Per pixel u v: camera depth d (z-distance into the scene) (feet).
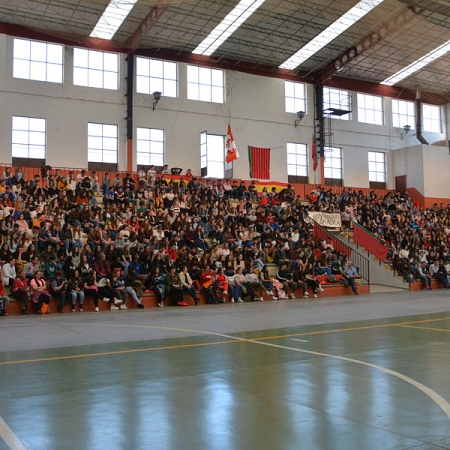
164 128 102.17
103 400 19.16
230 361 26.50
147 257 62.59
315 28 98.94
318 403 18.67
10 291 53.16
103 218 73.20
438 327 39.68
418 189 124.16
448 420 16.65
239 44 103.50
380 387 20.95
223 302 63.77
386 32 100.42
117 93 98.17
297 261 73.92
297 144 116.57
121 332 37.63
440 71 120.78
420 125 129.90
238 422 16.53
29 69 91.45
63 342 33.14
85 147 94.79
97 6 84.53
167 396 19.70
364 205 104.12
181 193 88.07
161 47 101.71
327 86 120.67
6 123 88.58
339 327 39.96
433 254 92.17
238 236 78.02
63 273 56.39
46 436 15.30
